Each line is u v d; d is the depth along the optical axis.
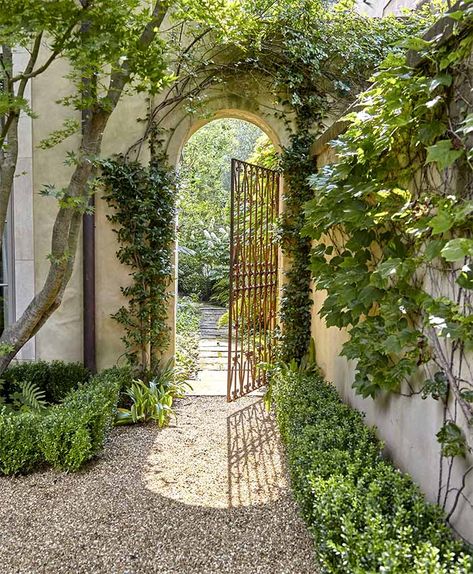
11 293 4.43
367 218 2.23
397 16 4.88
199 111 4.43
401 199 2.07
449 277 1.72
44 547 2.04
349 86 4.56
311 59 4.41
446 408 1.71
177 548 2.06
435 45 1.70
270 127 4.61
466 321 1.48
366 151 2.21
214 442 3.44
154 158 4.41
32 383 3.93
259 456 3.18
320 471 1.94
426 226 1.73
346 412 2.72
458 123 1.61
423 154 1.92
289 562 1.96
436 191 1.81
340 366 3.30
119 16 2.63
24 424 2.84
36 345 4.44
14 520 2.26
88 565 1.92
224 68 4.41
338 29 4.45
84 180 3.28
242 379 4.48
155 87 3.07
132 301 4.39
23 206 4.36
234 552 2.03
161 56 3.06
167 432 3.63
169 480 2.77
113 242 4.41
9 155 3.39
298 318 4.62
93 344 4.39
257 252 4.64
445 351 1.73
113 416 3.51
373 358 2.19
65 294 4.44
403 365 1.95
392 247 2.09
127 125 4.38
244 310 4.47
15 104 2.83
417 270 2.00
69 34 2.66
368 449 2.21
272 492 2.64
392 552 1.32
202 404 4.40
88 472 2.83
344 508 1.62
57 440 2.76
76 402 3.10
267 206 4.68
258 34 4.21
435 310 1.63
